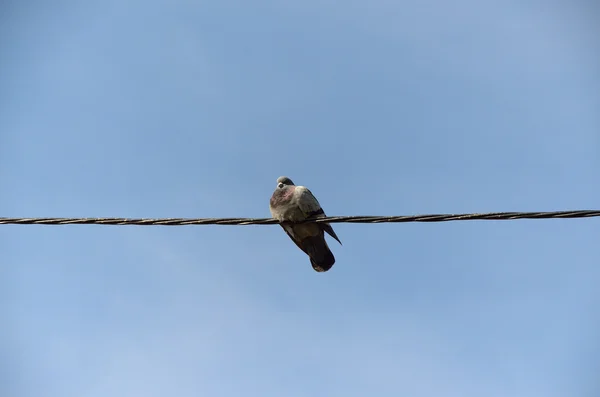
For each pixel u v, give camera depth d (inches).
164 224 480.1
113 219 477.1
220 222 482.3
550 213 429.7
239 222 481.7
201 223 483.2
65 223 474.3
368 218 462.9
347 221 465.4
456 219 446.3
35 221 473.7
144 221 477.7
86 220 475.8
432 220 450.0
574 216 426.6
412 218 453.1
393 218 455.8
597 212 423.5
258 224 482.6
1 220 473.4
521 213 434.3
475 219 442.0
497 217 437.7
